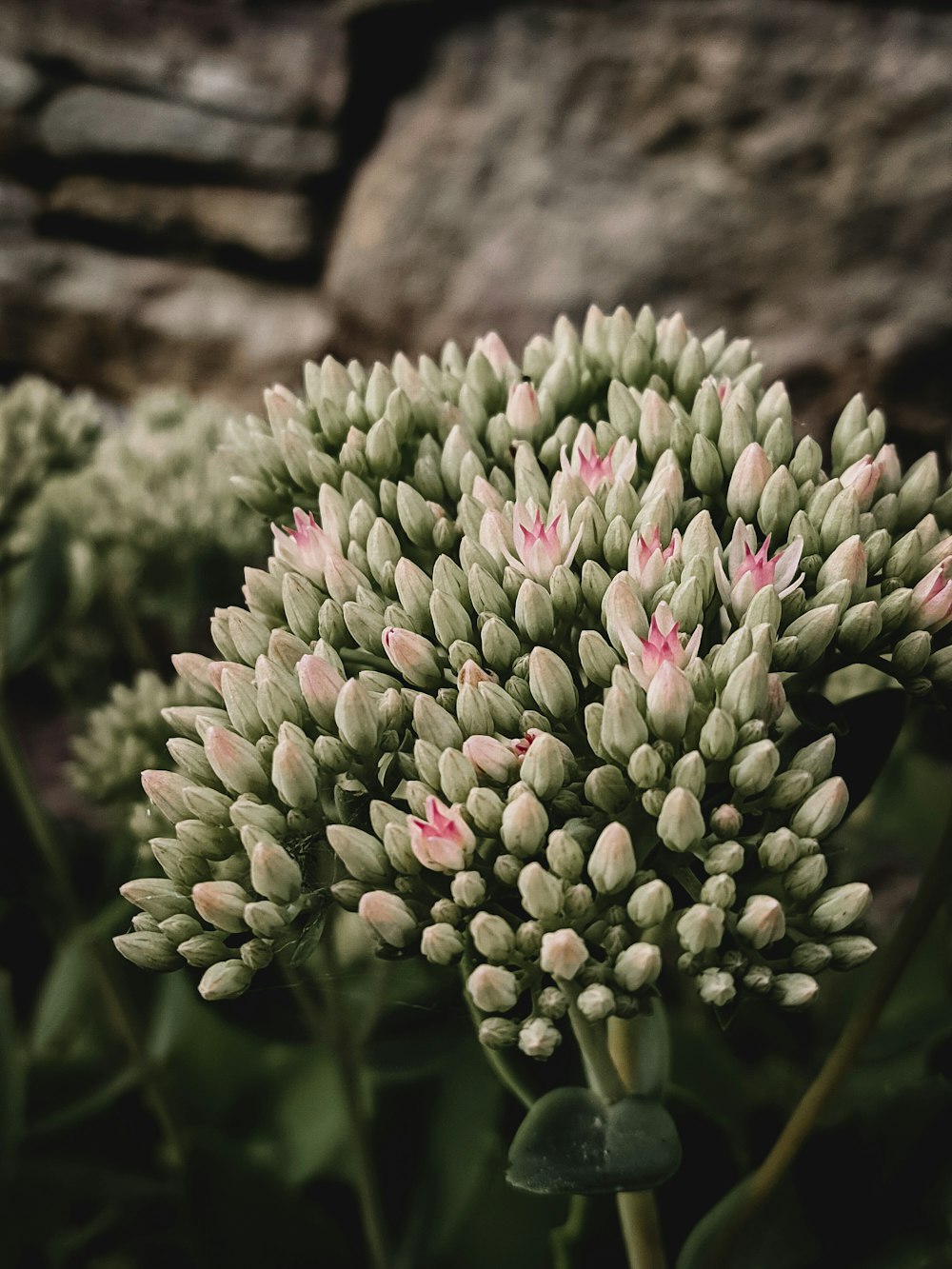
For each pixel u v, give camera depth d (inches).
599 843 4.9
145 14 14.5
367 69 14.6
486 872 5.2
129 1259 8.5
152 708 7.9
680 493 5.6
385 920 5.0
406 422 6.3
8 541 8.6
